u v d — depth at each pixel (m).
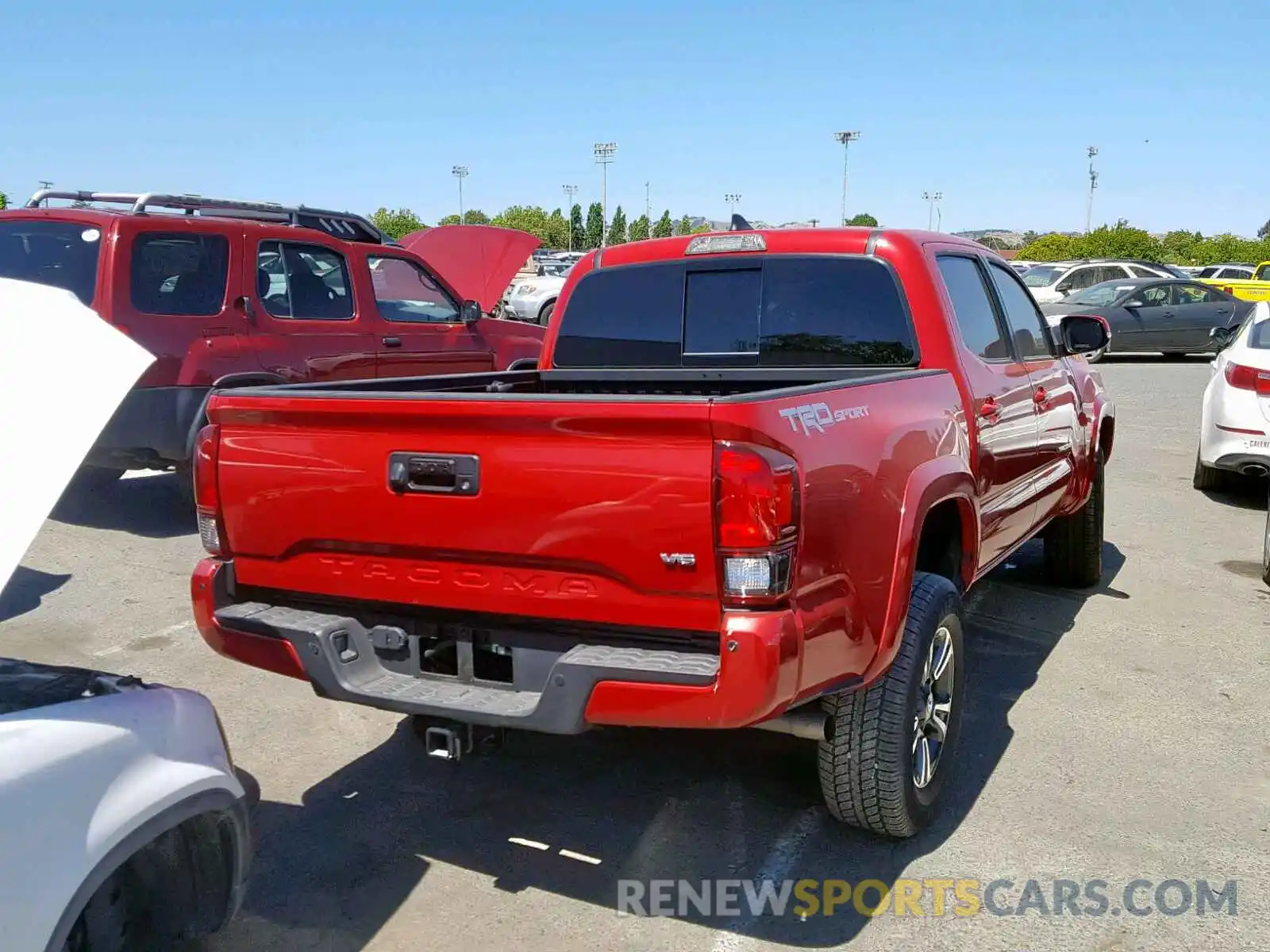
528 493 2.97
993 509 4.64
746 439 2.75
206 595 3.49
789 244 4.65
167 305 7.27
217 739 2.76
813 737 3.31
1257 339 8.91
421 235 13.26
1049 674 5.24
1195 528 8.34
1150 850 3.62
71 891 2.23
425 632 3.28
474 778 4.16
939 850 3.63
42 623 5.84
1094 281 24.92
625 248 5.04
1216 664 5.39
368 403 3.14
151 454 7.30
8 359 2.21
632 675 2.85
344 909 3.30
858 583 3.17
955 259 4.75
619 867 3.54
